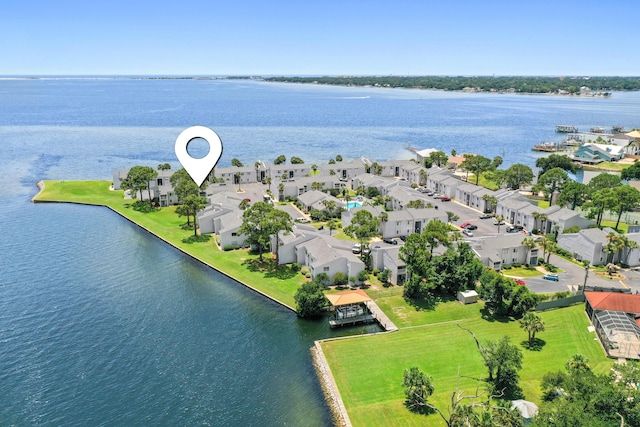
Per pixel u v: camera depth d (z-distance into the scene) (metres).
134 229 126.12
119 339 72.50
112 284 91.88
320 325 77.62
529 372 62.03
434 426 52.84
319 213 130.62
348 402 57.53
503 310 78.00
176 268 100.38
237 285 92.25
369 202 137.38
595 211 120.75
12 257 104.62
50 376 63.06
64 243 114.38
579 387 50.34
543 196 157.25
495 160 198.38
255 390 61.28
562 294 82.69
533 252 99.56
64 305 82.88
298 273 96.62
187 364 66.56
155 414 56.66
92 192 159.50
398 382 60.94
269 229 98.44
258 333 75.06
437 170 171.75
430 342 70.44
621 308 74.50
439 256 88.94
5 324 75.94
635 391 47.06
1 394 59.31
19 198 155.25
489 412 50.66
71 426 54.41
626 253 98.88
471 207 146.38
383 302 83.12
